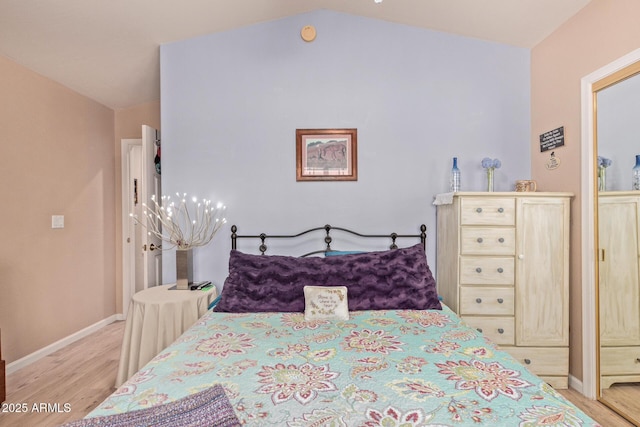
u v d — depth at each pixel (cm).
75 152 299
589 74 205
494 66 261
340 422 92
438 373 120
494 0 214
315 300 189
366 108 259
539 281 216
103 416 91
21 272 247
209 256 259
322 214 261
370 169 260
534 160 257
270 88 259
